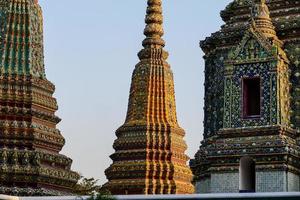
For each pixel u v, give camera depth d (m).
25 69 59.94
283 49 50.44
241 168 47.84
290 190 46.41
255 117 48.03
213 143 50.50
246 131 47.84
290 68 49.84
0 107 58.06
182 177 66.50
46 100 60.44
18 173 55.59
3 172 55.28
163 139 66.56
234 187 47.34
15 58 60.16
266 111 47.72
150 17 71.38
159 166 65.38
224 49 53.03
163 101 68.25
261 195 42.25
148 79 68.62
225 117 48.81
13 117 58.12
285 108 48.31
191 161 54.03
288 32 50.53
